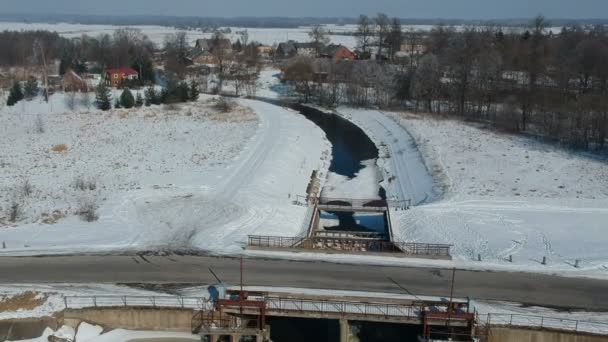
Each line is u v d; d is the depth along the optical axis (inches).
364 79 4178.2
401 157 2704.2
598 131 2682.1
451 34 6348.4
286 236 1664.6
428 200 2063.2
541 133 2967.5
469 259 1487.5
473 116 3432.6
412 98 3848.4
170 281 1350.9
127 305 1242.6
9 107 3577.8
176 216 1766.7
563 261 1472.7
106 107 3516.2
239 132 2957.7
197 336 1245.1
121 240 1583.4
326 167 2596.0
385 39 6565.0
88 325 1238.9
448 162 2453.2
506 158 2497.5
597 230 1683.1
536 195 2011.6
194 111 3503.9
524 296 1286.9
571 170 2305.6
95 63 5236.2
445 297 1277.1
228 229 1672.0
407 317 1191.6
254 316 1255.5
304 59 4731.8
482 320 1184.2
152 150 2608.3
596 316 1203.2
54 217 1758.1
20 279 1349.7
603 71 3742.6
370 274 1391.5
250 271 1398.9
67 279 1354.6
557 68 4082.2
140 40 7381.9
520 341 1168.8
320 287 1315.2
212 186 2053.4
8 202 1891.0
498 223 1752.0
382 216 2010.3
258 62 5738.2
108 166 2341.3
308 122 3425.2
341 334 1222.3
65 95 3809.1
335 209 1945.1
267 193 2026.3
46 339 1212.5
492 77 3878.0
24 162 2407.7
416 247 1585.9
